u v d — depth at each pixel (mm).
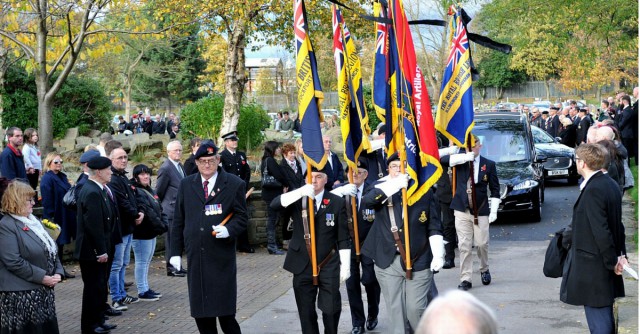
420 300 7203
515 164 16328
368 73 49438
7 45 18719
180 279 11625
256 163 20328
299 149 13156
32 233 6930
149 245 10258
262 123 23766
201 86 56125
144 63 53344
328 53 45906
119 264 9625
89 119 30922
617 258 6430
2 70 27047
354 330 8461
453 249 11727
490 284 10500
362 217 8328
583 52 20484
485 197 10289
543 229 14859
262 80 57312
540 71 54250
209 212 7449
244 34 22016
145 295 10266
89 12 17328
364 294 10344
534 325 8492
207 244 7430
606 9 19438
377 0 8734
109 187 9352
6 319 6762
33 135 13633
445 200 11609
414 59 7730
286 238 7730
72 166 20547
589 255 6383
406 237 7148
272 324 8961
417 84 7574
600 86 56594
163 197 11648
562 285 6641
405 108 7508
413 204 7270
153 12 19594
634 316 8109
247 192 14016
